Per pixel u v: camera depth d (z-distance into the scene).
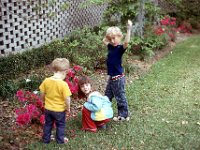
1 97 4.35
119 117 3.90
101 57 5.96
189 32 10.73
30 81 4.75
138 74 5.86
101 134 3.56
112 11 7.32
